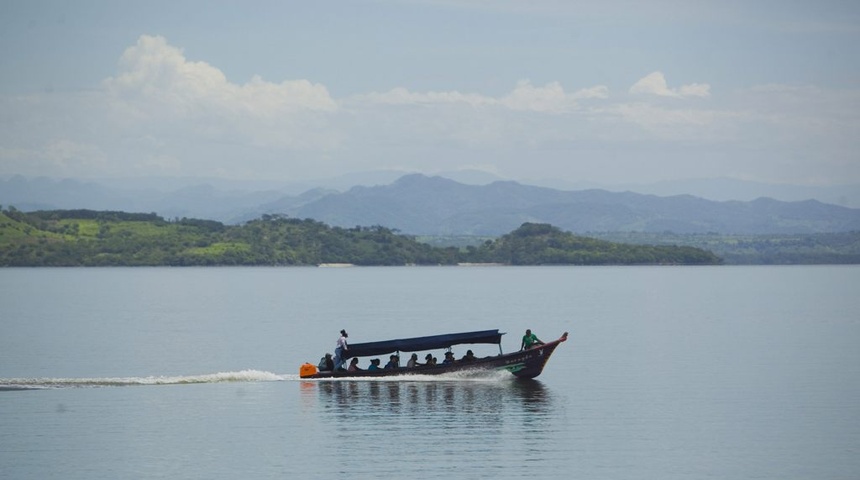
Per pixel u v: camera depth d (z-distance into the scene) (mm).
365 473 42531
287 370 74375
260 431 50438
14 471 42969
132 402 58562
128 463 44219
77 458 45062
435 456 45312
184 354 84688
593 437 49031
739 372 71688
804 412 55469
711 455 45594
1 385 64500
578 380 67438
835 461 44562
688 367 74875
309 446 47188
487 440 48438
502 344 97188
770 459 44938
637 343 94438
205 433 50062
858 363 77188
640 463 44219
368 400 59219
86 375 71625
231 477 42000
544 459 44812
